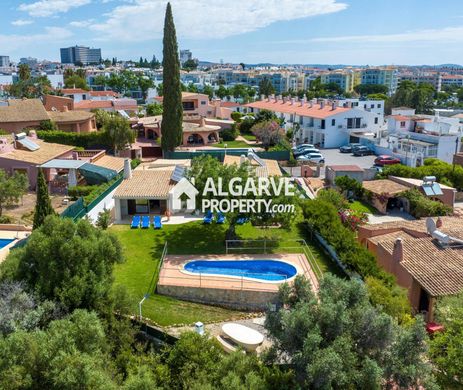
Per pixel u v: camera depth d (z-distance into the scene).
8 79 184.12
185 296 25.94
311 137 89.31
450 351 16.06
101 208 38.25
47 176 44.81
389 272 27.19
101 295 19.27
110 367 16.55
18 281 18.83
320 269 29.38
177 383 16.61
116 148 63.75
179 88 62.84
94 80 191.25
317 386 13.84
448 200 46.06
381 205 45.56
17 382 12.60
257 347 20.88
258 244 33.03
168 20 60.44
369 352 15.34
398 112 98.56
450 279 23.62
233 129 85.25
